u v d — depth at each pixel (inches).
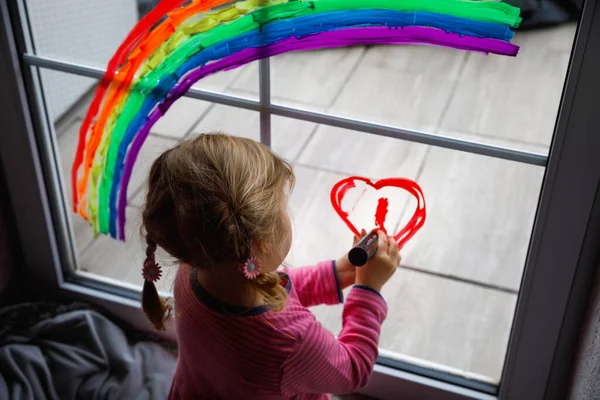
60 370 60.4
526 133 94.9
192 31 48.9
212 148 36.8
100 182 60.8
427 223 77.9
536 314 51.3
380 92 104.4
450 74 107.3
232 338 38.3
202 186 35.6
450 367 60.1
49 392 59.3
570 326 51.6
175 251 37.7
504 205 81.0
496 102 100.7
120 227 62.9
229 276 37.6
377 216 47.7
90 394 59.7
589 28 38.9
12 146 59.1
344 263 46.8
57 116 70.4
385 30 44.0
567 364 53.6
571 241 47.3
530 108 99.2
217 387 41.9
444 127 96.7
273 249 37.6
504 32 41.3
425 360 61.1
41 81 57.8
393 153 89.4
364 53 113.1
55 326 62.7
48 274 66.7
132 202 72.9
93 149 58.9
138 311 64.7
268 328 37.9
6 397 57.9
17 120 57.4
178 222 36.3
